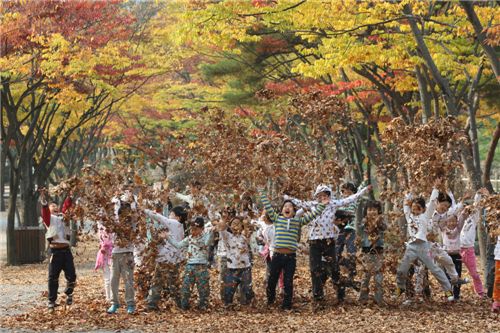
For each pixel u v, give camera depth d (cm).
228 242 1167
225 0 1494
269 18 1548
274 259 1149
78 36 1953
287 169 1216
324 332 930
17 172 2386
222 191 1196
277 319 1041
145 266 1159
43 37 1827
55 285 1179
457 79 1778
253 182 1220
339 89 2009
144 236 1128
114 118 3325
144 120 3303
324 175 1222
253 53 2162
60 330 996
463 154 1448
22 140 2528
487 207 1073
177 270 1166
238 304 1191
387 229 1140
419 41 1454
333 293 1256
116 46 2061
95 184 1136
